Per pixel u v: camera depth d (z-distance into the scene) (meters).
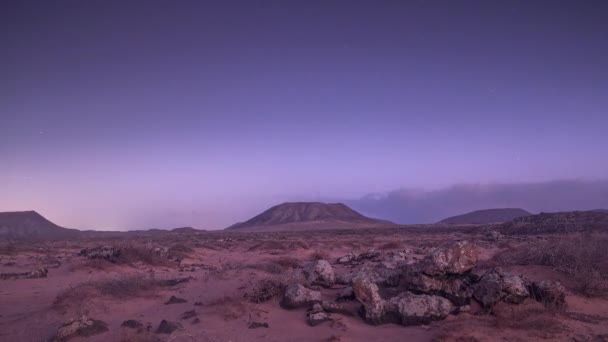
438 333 11.23
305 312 13.76
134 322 12.76
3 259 35.22
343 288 16.31
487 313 12.95
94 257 29.53
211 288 17.86
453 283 13.95
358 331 12.09
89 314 14.41
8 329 13.39
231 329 12.44
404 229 97.69
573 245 18.08
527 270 17.52
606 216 61.69
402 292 13.80
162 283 19.36
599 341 10.95
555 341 10.80
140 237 89.25
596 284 15.19
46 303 16.89
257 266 23.48
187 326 12.71
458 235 67.44
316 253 37.81
